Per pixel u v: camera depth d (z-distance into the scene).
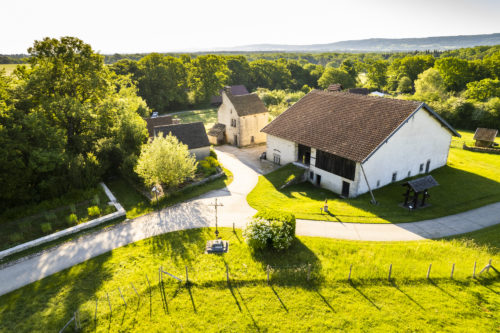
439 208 30.62
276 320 17.56
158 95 101.50
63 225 29.69
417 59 124.69
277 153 46.97
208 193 37.12
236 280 20.73
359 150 33.78
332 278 20.34
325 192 37.38
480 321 16.61
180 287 20.52
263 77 137.75
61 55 43.19
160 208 33.03
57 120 41.81
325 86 129.50
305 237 25.44
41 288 21.31
